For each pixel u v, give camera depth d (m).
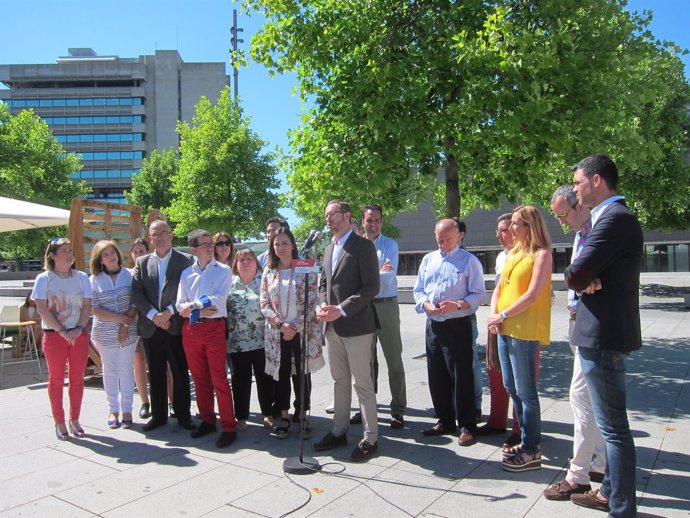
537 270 3.85
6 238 28.02
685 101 17.08
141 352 5.71
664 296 19.92
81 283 5.13
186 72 97.31
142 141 94.81
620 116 7.31
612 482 3.13
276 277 5.02
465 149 7.25
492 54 6.57
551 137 6.87
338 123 7.71
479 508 3.40
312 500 3.56
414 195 9.75
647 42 7.71
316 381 7.08
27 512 3.45
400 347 5.14
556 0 7.02
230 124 23.48
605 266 3.03
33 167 28.75
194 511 3.42
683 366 7.52
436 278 4.79
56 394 4.95
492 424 4.88
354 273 4.36
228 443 4.73
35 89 94.44
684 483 3.68
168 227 5.45
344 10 7.71
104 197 95.44
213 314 4.77
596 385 3.16
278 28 7.76
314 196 7.88
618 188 17.30
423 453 4.40
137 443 4.82
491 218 46.69
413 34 7.77
